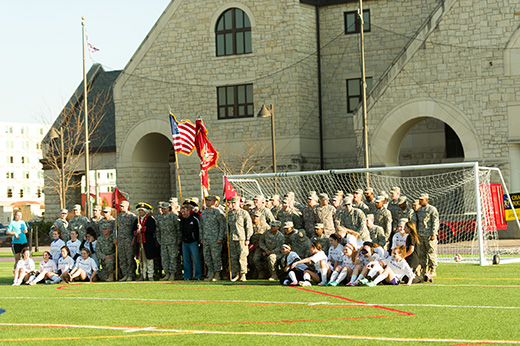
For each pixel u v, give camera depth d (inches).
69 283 789.9
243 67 1488.7
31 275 789.2
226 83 1502.2
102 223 811.4
